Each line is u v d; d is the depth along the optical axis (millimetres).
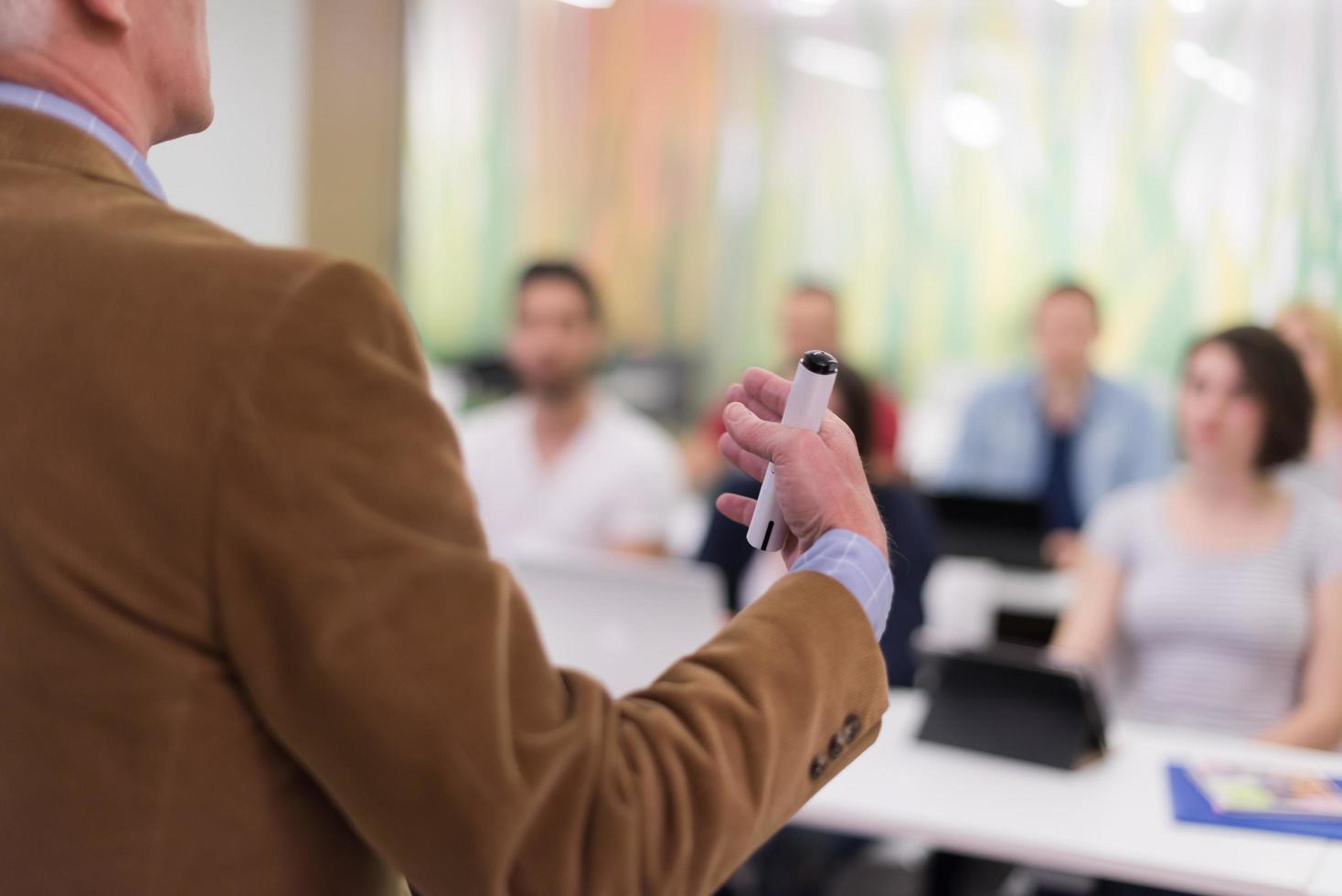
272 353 595
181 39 751
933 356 7012
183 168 3441
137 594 591
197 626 594
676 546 4035
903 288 7062
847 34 7070
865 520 747
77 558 595
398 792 581
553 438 3035
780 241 7258
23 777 617
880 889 2885
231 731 610
